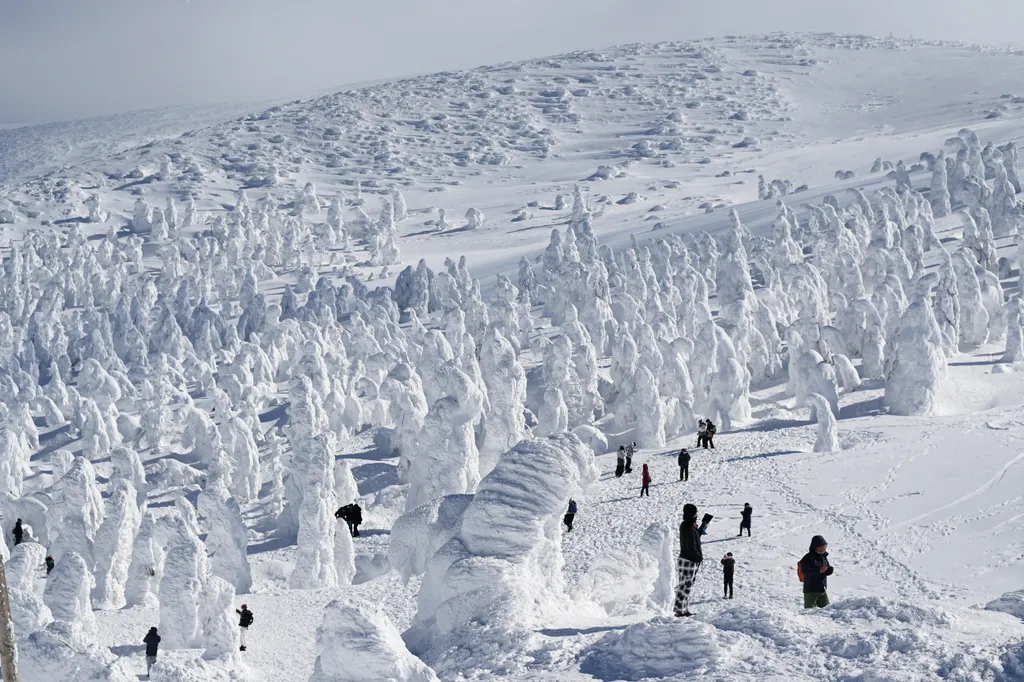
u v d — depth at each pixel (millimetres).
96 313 134125
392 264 183875
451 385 54875
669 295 98250
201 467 78812
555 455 25328
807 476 46719
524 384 64125
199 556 35625
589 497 49812
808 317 70062
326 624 17391
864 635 14930
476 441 64125
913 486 42031
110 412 90562
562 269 114938
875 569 31812
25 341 128250
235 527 45688
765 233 138125
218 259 170125
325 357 91188
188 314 138000
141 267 189750
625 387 67938
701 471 52156
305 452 58188
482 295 141625
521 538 25000
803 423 60531
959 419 54031
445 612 23875
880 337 67688
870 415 59344
